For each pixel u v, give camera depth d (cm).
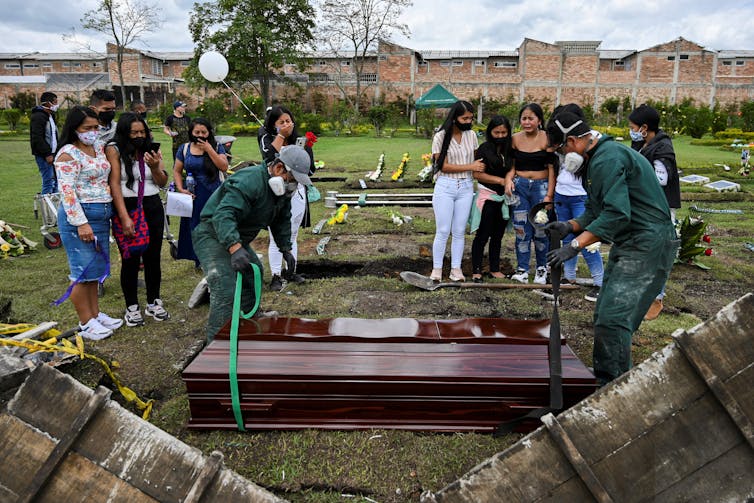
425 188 1260
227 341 322
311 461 281
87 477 197
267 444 294
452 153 544
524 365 304
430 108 3150
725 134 2831
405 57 4772
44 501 196
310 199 560
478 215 570
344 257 671
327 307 505
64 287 554
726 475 211
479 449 292
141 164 438
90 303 437
